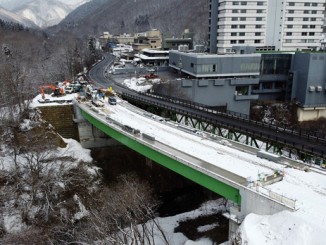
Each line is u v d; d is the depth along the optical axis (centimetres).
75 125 7488
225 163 4059
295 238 2853
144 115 6419
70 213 5075
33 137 6272
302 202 3181
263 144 6900
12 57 13500
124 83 10600
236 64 10912
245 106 10888
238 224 3472
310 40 13425
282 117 10800
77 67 13538
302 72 10738
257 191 3325
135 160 6875
